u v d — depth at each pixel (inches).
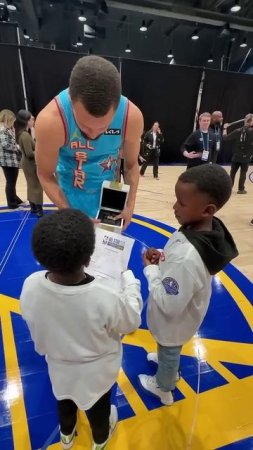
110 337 37.3
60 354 35.8
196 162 173.0
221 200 40.6
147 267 49.9
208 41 431.5
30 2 310.8
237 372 68.2
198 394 62.2
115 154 52.9
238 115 341.7
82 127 42.9
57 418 55.9
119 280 42.5
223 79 320.8
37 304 33.4
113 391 61.7
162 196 204.7
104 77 34.3
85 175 52.2
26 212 155.3
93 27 412.8
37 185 145.2
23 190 194.2
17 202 164.4
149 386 60.1
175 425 55.5
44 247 29.4
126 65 288.2
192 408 59.0
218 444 52.7
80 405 38.5
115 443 51.9
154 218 161.2
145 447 51.6
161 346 50.7
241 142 206.4
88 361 36.2
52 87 271.7
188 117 328.2
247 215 172.1
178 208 43.1
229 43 394.6
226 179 39.8
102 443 46.2
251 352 74.4
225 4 333.1
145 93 304.2
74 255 29.7
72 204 55.9
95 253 43.4
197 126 332.2
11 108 268.5
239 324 83.9
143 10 323.9
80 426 53.6
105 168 53.1
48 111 43.8
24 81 264.1
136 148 55.0
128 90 298.5
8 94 263.7
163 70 300.0
